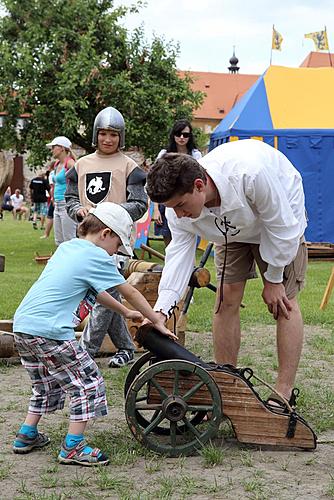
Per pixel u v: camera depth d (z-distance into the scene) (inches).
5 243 770.2
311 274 533.0
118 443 167.8
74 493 140.6
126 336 247.0
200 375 160.4
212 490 141.6
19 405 201.2
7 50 701.9
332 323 335.3
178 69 753.0
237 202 163.0
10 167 288.5
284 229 167.9
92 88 703.7
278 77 640.4
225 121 661.3
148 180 157.6
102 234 165.6
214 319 193.8
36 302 160.6
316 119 610.5
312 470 153.6
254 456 161.9
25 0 709.3
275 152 176.2
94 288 162.1
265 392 214.7
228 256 189.0
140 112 716.7
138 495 136.3
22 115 722.8
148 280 260.4
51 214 822.5
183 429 171.8
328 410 198.1
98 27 718.5
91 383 159.6
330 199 609.6
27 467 155.4
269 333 308.5
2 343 245.8
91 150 733.9
